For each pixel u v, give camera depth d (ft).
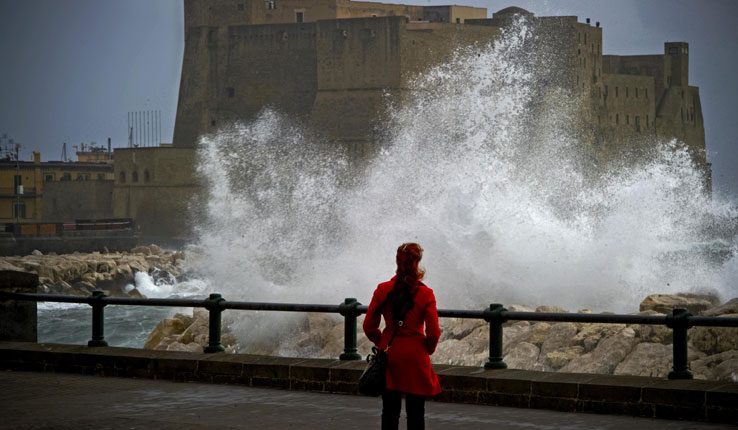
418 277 33.91
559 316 42.75
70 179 432.25
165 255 276.00
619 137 458.50
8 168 415.23
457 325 71.82
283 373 47.14
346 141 384.47
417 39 384.47
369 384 33.27
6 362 53.47
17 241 276.41
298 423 39.93
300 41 409.49
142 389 47.34
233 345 78.48
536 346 66.23
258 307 48.96
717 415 38.96
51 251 283.79
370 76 385.29
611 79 455.22
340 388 45.93
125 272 236.02
